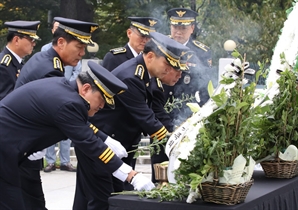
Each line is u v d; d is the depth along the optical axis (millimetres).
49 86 3482
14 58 5844
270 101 3783
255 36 12062
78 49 4332
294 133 3801
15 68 5812
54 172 7977
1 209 3514
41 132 3475
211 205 3010
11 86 5770
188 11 5973
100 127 4320
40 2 15562
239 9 12211
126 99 4199
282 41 4637
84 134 3420
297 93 3785
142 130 4473
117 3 14969
